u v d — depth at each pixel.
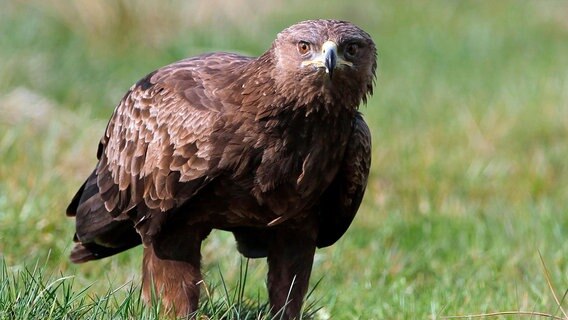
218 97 9.68
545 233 13.98
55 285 10.57
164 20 22.56
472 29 26.75
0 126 15.60
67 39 20.97
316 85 9.40
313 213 10.23
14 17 20.61
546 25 27.48
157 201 9.93
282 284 10.27
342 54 9.45
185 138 9.69
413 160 17.03
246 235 10.74
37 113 16.28
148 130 10.04
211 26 23.33
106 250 11.09
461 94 21.53
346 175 10.09
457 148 17.95
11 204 12.71
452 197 15.91
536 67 23.52
